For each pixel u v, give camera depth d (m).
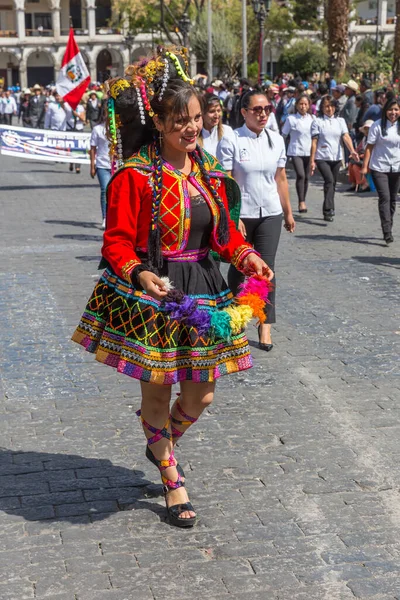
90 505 4.72
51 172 23.42
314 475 5.08
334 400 6.32
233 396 6.40
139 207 4.24
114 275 4.32
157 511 4.66
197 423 5.88
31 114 32.91
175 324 4.22
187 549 4.28
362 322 8.34
